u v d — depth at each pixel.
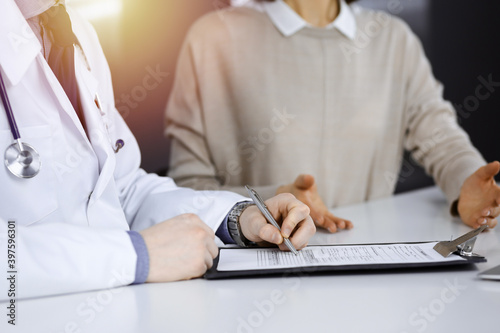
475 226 1.19
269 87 1.87
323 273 0.80
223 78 1.90
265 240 0.90
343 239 1.08
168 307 0.67
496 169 1.18
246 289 0.74
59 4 0.96
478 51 3.08
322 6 1.93
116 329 0.60
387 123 2.00
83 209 0.93
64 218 0.89
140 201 1.09
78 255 0.71
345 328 0.59
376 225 1.24
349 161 1.93
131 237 0.77
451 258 0.81
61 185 0.89
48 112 0.88
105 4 2.39
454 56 3.05
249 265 0.81
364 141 1.93
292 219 0.87
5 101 0.81
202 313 0.65
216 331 0.59
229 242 0.98
